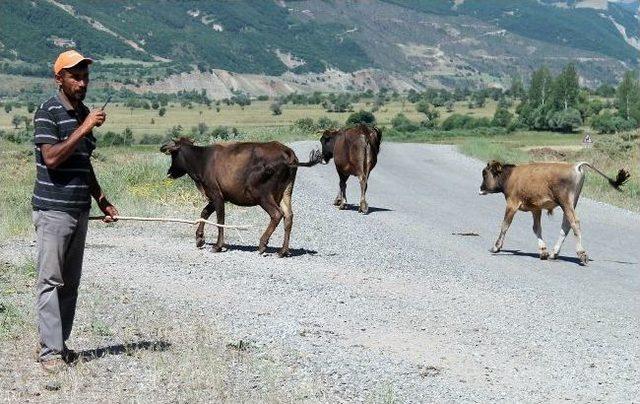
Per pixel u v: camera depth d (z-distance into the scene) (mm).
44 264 7223
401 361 9031
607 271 15961
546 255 16875
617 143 55219
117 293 11211
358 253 15844
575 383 8750
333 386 7879
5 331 8664
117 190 21375
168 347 8555
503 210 24312
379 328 10477
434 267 15086
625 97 158750
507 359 9508
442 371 8820
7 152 40500
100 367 7719
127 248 14945
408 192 27641
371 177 31844
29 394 6906
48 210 7109
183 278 12617
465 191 28875
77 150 7137
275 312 10836
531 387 8508
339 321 10656
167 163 25641
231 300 11375
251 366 8180
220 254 14812
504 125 155125
